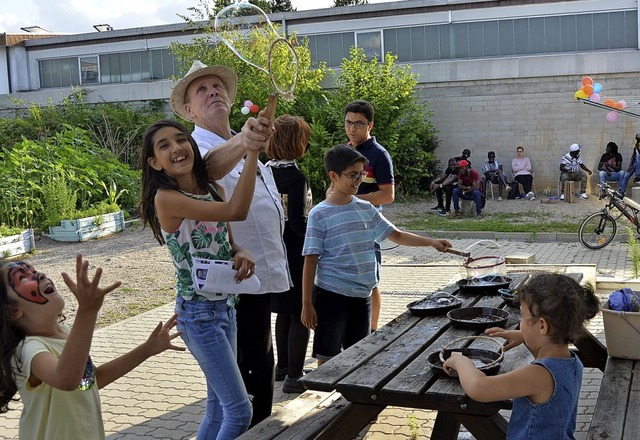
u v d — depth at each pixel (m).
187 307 3.40
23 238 12.91
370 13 21.67
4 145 22.34
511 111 19.86
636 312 4.03
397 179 19.70
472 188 16.30
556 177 19.67
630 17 19.86
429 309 4.32
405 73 19.56
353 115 5.76
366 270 4.78
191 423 5.05
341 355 3.64
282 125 5.03
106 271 11.00
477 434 3.18
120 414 5.26
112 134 22.14
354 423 3.29
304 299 4.70
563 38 20.36
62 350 2.46
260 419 4.13
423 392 3.09
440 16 21.17
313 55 22.25
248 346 4.06
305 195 5.15
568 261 10.80
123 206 17.47
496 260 5.04
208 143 3.91
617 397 3.55
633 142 19.02
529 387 2.81
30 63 25.75
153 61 24.47
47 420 2.55
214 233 3.39
